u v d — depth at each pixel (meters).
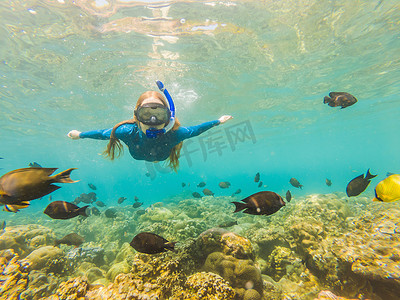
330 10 3.01
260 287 1.47
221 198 7.22
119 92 5.10
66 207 0.94
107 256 2.74
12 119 6.30
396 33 3.59
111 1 2.70
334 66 4.60
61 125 7.32
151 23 3.09
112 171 25.03
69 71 4.05
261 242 2.34
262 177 25.84
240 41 3.56
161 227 2.71
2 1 2.60
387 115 10.17
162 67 4.23
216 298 1.20
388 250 1.56
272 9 2.94
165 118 0.99
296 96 6.23
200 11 2.91
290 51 3.91
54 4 2.70
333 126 11.41
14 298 1.63
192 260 1.60
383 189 0.94
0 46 3.25
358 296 1.50
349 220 2.61
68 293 1.29
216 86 5.14
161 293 1.31
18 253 2.47
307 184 16.23
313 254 1.90
